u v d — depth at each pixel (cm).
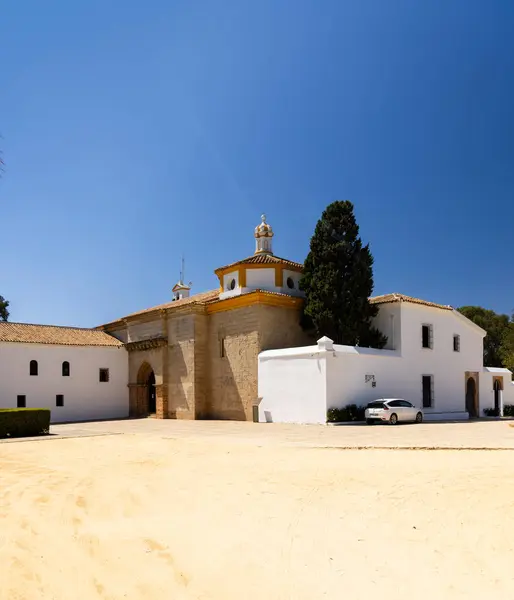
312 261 3506
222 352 3622
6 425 2436
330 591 702
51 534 914
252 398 3341
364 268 3441
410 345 3453
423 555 810
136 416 4138
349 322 3328
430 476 1306
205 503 1127
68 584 705
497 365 6266
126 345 4228
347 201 3512
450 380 3741
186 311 3753
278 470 1428
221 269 3838
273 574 756
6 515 1012
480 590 695
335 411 2861
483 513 991
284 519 995
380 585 716
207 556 823
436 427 2712
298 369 3050
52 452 1900
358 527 940
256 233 4216
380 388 3186
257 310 3384
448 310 3784
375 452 1731
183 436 2389
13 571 721
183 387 3722
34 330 4053
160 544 876
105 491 1237
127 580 734
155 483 1314
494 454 1658
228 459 1633
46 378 3819
